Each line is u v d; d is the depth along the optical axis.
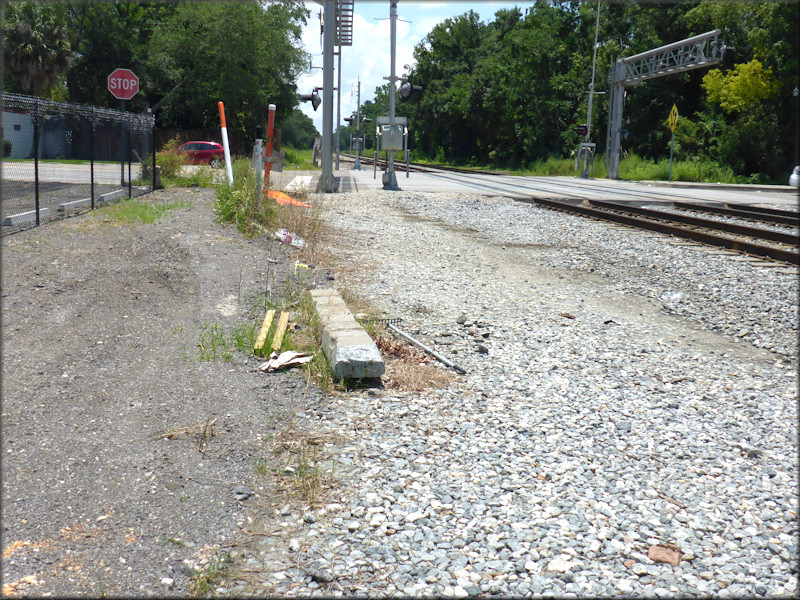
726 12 45.44
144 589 2.64
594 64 46.00
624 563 2.97
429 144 99.12
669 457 4.07
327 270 8.89
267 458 3.78
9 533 2.92
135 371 4.96
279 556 2.92
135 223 11.20
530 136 63.34
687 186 32.69
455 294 8.08
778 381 5.57
